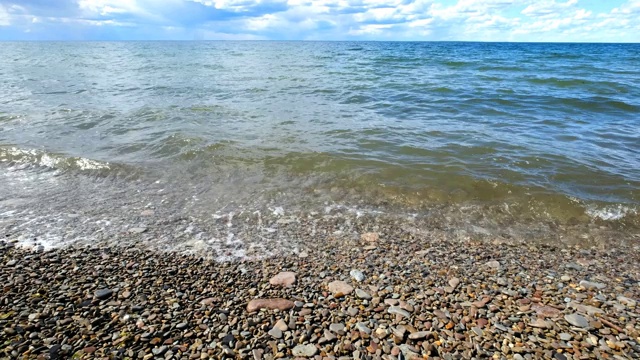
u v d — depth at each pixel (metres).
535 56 14.55
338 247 1.85
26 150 3.04
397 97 5.59
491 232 2.03
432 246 1.89
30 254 1.71
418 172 2.67
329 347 1.17
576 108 4.86
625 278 1.64
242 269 1.64
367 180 2.57
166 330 1.22
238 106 4.88
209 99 5.45
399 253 1.81
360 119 4.20
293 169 2.74
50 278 1.51
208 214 2.16
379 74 8.61
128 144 3.23
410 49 21.39
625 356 1.16
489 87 6.43
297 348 1.17
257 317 1.30
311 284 1.53
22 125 3.83
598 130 3.77
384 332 1.25
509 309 1.39
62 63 12.31
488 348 1.18
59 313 1.29
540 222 2.13
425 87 6.45
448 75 8.29
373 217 2.16
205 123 3.93
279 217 2.14
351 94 5.85
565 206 2.24
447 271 1.66
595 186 2.46
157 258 1.71
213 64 12.12
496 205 2.28
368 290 1.50
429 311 1.37
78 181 2.57
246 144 3.20
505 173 2.64
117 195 2.37
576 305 1.42
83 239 1.86
